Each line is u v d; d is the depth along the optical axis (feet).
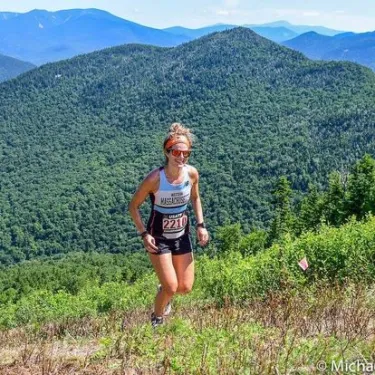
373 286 24.04
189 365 13.34
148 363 14.26
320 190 460.14
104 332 22.58
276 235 148.46
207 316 20.30
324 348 13.43
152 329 17.56
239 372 12.66
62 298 86.07
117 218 566.77
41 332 26.81
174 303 35.55
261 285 32.89
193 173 17.74
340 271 28.99
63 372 14.24
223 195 522.47
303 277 29.55
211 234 418.31
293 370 12.61
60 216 567.59
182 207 17.54
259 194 508.12
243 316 19.27
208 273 51.03
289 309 18.45
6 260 501.97
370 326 16.65
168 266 17.44
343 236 31.89
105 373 13.91
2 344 22.68
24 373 14.60
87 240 521.24
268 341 15.46
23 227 545.03
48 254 517.14
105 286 86.79
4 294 219.61
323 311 18.97
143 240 17.43
